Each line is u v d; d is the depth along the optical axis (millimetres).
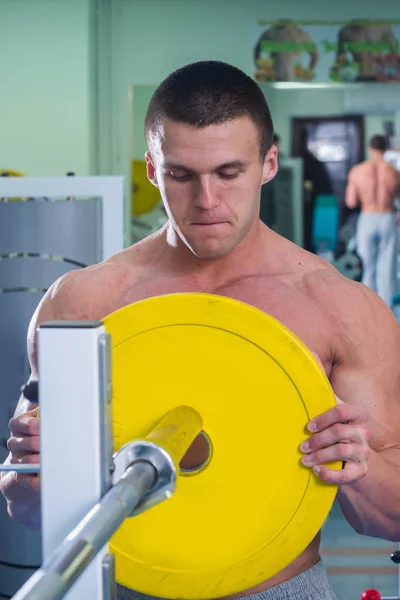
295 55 5574
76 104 5387
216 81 1096
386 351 1232
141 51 5609
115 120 5641
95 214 2367
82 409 611
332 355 1238
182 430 788
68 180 2273
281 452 979
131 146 5633
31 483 1089
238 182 1115
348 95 5527
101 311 1294
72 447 615
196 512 994
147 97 5633
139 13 5590
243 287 1279
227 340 970
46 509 622
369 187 5461
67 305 1301
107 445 625
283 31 5574
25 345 2396
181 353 976
